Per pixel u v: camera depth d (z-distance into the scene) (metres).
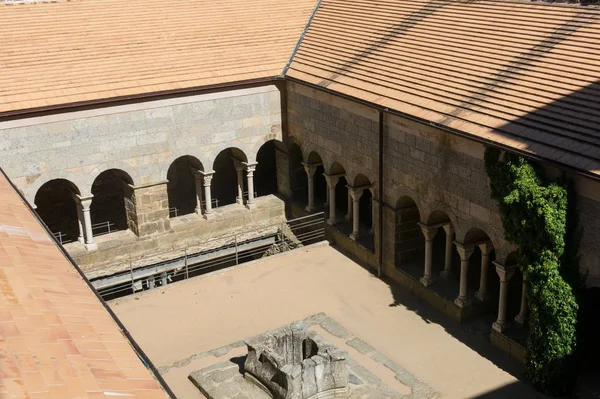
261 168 43.12
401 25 32.88
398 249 30.20
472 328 26.72
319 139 33.84
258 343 23.22
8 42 32.16
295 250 33.66
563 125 22.38
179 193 41.75
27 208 20.34
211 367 24.61
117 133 31.81
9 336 12.33
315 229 35.81
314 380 21.89
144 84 32.06
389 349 25.66
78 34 33.56
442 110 26.14
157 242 34.06
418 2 33.75
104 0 35.75
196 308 29.00
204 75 33.50
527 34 27.42
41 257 16.53
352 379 23.44
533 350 22.88
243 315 28.33
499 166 23.12
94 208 39.50
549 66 25.20
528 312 25.42
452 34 30.09
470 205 25.38
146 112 32.22
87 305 14.58
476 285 29.22
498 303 27.39
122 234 34.06
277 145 37.34
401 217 29.78
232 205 37.38
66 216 38.97
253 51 35.56
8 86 30.02
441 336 26.34
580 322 21.97
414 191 28.11
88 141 31.23
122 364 12.52
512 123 23.59
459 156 25.39
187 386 23.95
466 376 23.95
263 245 36.91
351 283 30.58
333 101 32.03
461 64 28.00
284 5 38.66
